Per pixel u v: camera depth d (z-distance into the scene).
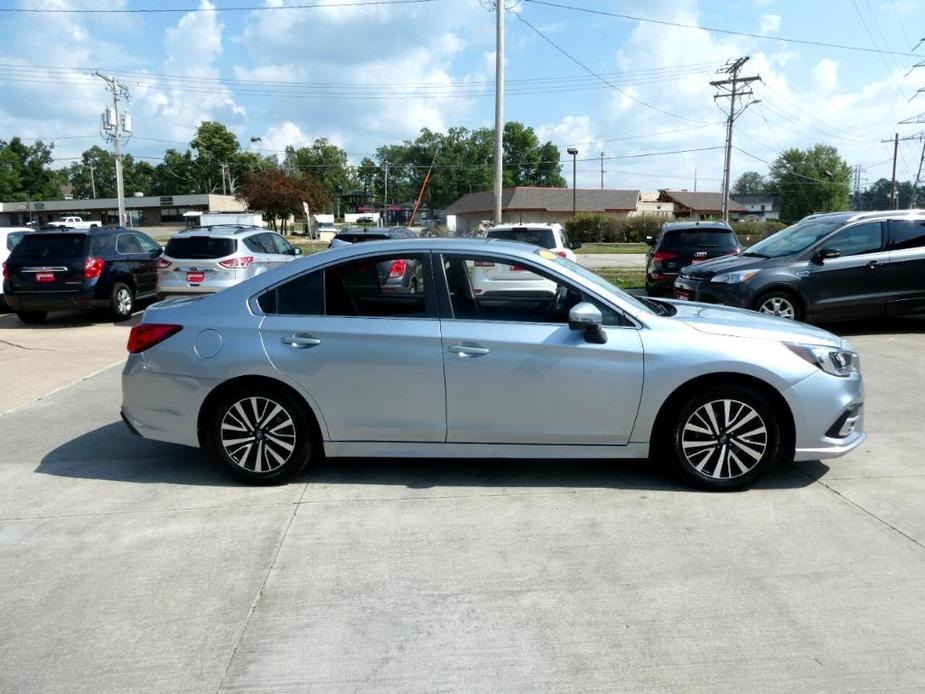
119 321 13.02
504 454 4.48
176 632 3.08
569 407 4.36
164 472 4.96
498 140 24.25
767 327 4.52
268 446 4.58
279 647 2.97
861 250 9.73
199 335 4.54
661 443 4.51
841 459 5.00
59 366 8.77
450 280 4.47
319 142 117.69
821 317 9.76
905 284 9.72
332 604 3.28
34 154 112.56
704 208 84.06
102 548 3.86
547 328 4.37
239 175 114.75
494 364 4.33
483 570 3.55
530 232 12.74
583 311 4.19
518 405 4.37
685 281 10.74
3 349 10.07
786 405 4.31
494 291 4.45
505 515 4.16
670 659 2.85
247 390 4.52
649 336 4.33
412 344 4.37
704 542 3.79
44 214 94.00
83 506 4.41
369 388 4.43
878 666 2.78
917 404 6.41
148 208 92.25
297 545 3.84
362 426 4.48
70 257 12.26
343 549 3.79
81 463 5.18
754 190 147.12
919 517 4.06
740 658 2.84
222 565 3.64
